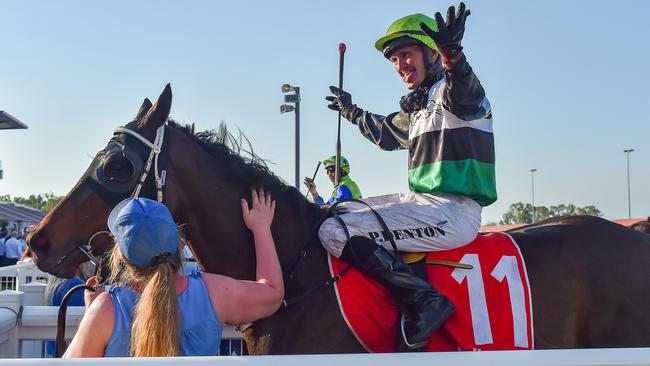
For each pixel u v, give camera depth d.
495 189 2.63
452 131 2.55
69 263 2.55
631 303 2.68
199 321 1.93
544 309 2.57
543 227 2.88
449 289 2.49
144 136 2.63
